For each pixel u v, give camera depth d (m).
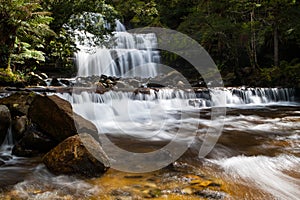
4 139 4.57
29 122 4.55
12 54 8.66
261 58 16.30
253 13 14.73
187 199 2.73
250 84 13.79
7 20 7.44
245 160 3.94
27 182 3.18
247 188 3.00
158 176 3.30
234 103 11.04
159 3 17.86
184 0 17.44
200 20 14.27
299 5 14.21
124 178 3.24
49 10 9.38
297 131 6.02
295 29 13.97
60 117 4.21
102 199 2.76
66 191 2.95
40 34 8.59
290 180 3.24
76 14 9.62
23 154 4.08
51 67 11.77
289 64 14.38
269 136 5.51
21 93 6.07
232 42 14.84
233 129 6.21
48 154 3.58
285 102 12.28
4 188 3.03
